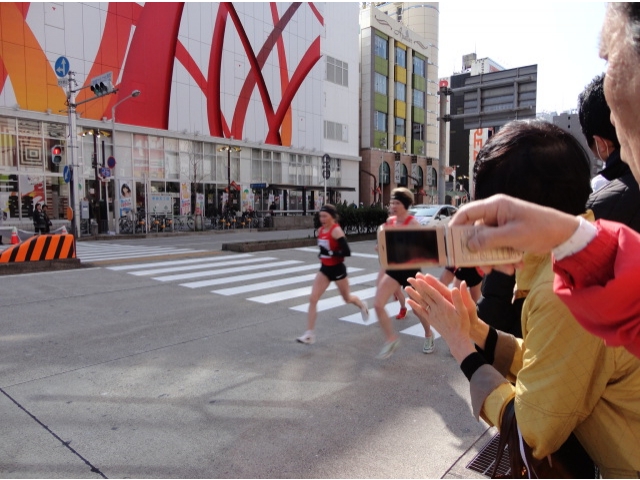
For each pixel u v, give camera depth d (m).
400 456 2.78
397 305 6.96
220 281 9.00
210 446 2.88
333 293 7.88
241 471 2.61
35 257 10.42
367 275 9.83
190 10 27.97
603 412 1.05
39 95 22.09
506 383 1.24
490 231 0.73
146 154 26.69
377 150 43.97
